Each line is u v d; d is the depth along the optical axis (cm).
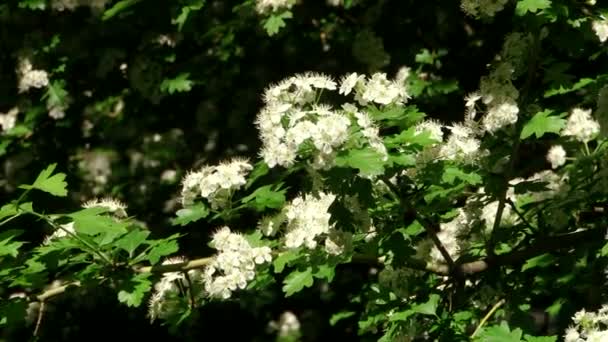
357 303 986
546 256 619
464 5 584
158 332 1095
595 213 660
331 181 484
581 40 580
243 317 1066
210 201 567
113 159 1104
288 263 572
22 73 1073
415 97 920
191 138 1092
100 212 529
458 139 552
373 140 484
